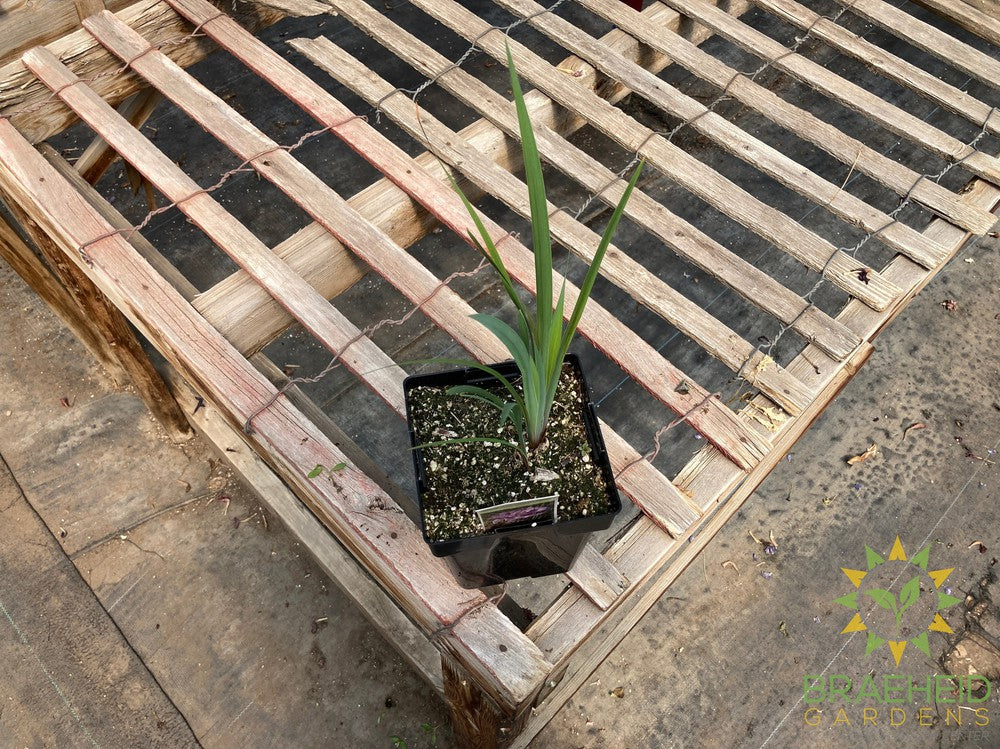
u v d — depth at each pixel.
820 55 4.21
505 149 2.00
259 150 1.84
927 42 2.17
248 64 2.03
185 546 2.83
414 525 1.43
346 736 2.53
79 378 3.15
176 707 2.55
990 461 3.04
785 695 2.59
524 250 1.78
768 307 1.69
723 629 2.70
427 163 1.91
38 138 1.99
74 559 2.79
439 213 1.80
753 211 1.81
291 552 2.83
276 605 2.74
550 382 1.15
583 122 2.19
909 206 3.72
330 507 1.45
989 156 1.92
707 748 2.51
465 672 1.43
